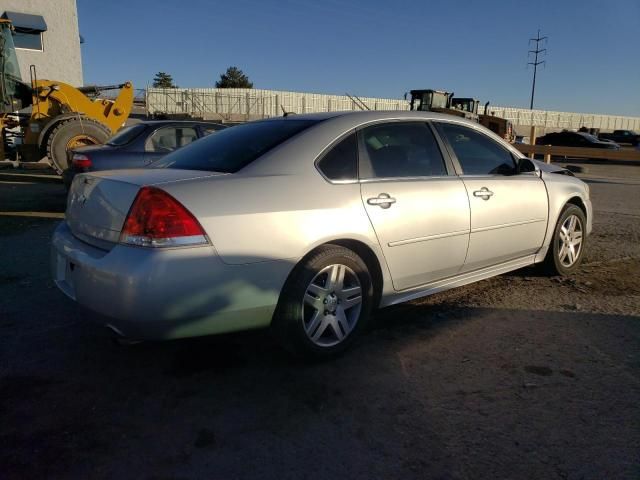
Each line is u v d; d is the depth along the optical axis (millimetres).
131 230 2662
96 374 3129
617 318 4031
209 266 2711
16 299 4328
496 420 2674
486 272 4305
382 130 3672
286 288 3053
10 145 12906
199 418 2686
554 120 59156
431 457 2389
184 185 2779
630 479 2236
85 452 2410
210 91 44781
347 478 2252
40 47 21391
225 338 3631
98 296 2697
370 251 3383
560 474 2270
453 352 3445
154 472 2285
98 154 7570
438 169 3896
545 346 3537
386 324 3910
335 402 2840
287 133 3412
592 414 2725
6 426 2602
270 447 2459
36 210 8453
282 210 2973
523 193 4438
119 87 13281
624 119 64750
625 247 6523
